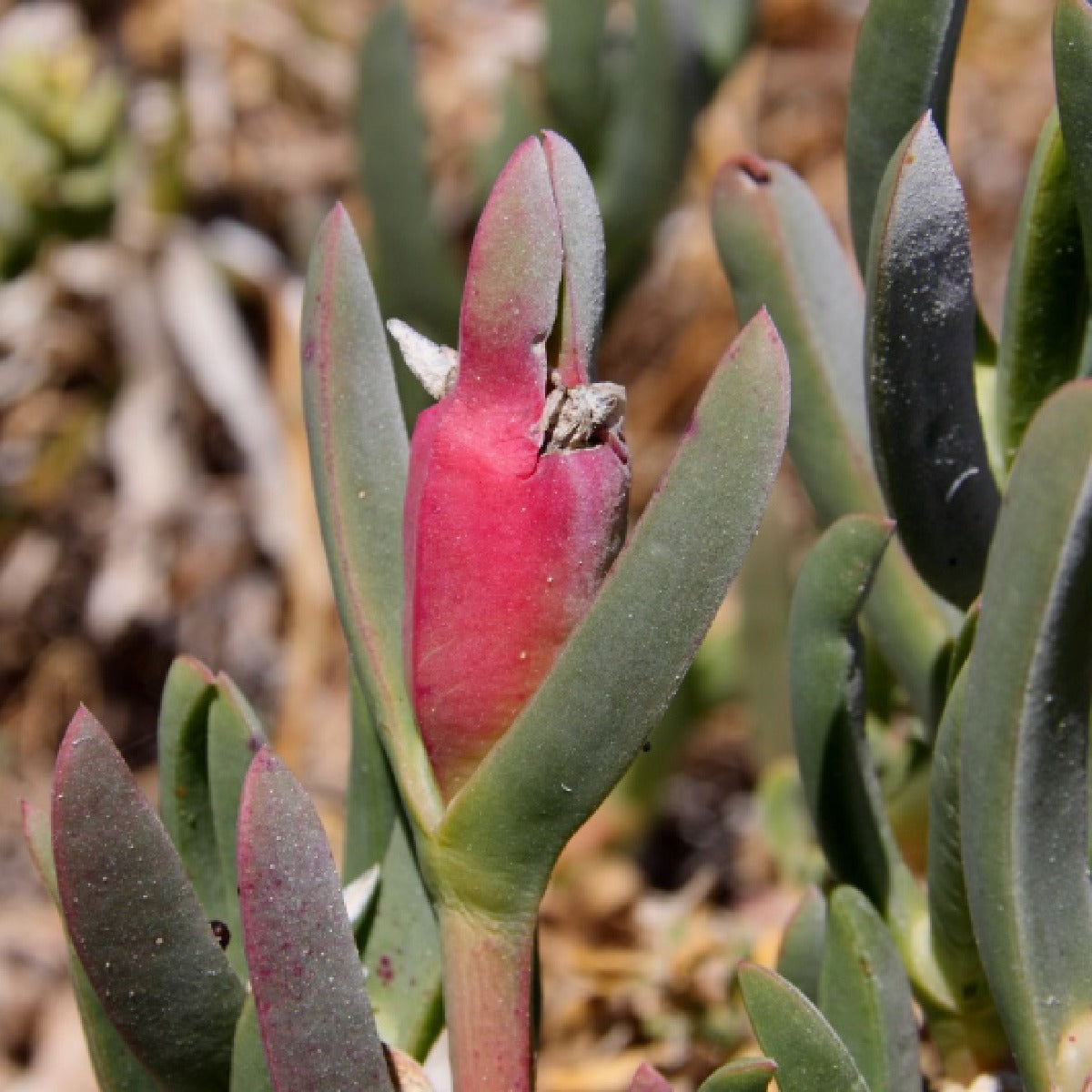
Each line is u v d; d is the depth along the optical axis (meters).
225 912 0.36
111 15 1.12
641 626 0.32
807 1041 0.34
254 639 1.05
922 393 0.35
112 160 1.02
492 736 0.33
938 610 0.38
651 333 1.06
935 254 0.34
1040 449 0.32
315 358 0.35
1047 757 0.33
